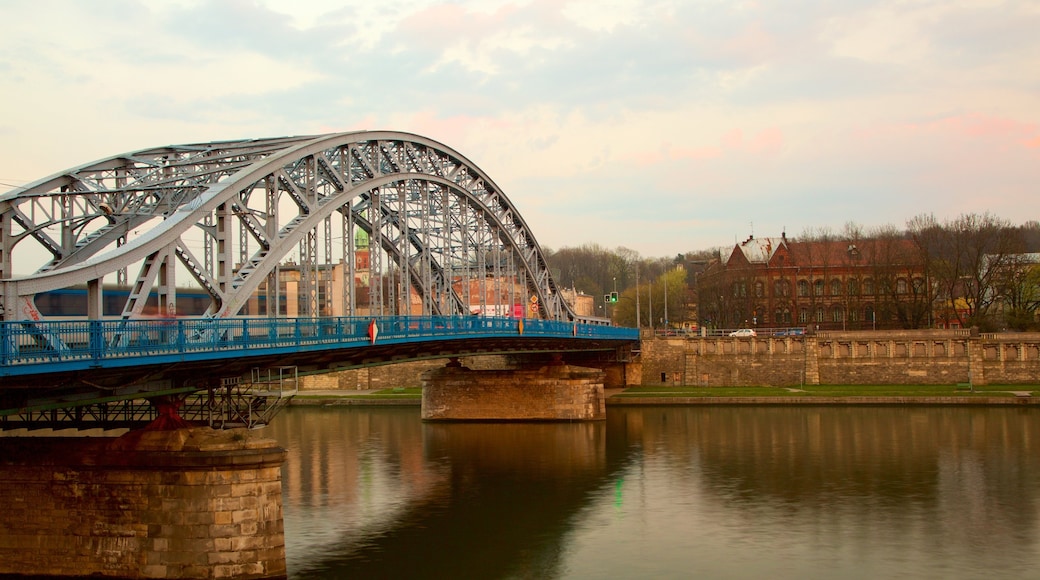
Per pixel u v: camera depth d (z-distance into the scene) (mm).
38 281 31594
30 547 36312
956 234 150500
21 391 31156
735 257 152375
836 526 47219
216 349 35500
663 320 173750
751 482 57844
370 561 41438
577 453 69375
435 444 74625
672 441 74312
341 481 59375
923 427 79688
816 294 151125
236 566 35188
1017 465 61969
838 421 84375
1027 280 133875
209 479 35250
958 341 110188
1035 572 39875
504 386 89688
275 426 86562
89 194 41469
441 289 79250
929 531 46125
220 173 45469
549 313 98250
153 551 35375
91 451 36188
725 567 40781
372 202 58688
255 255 44344
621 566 41031
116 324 30906
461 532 46562
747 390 107125
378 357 55969
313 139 50656
